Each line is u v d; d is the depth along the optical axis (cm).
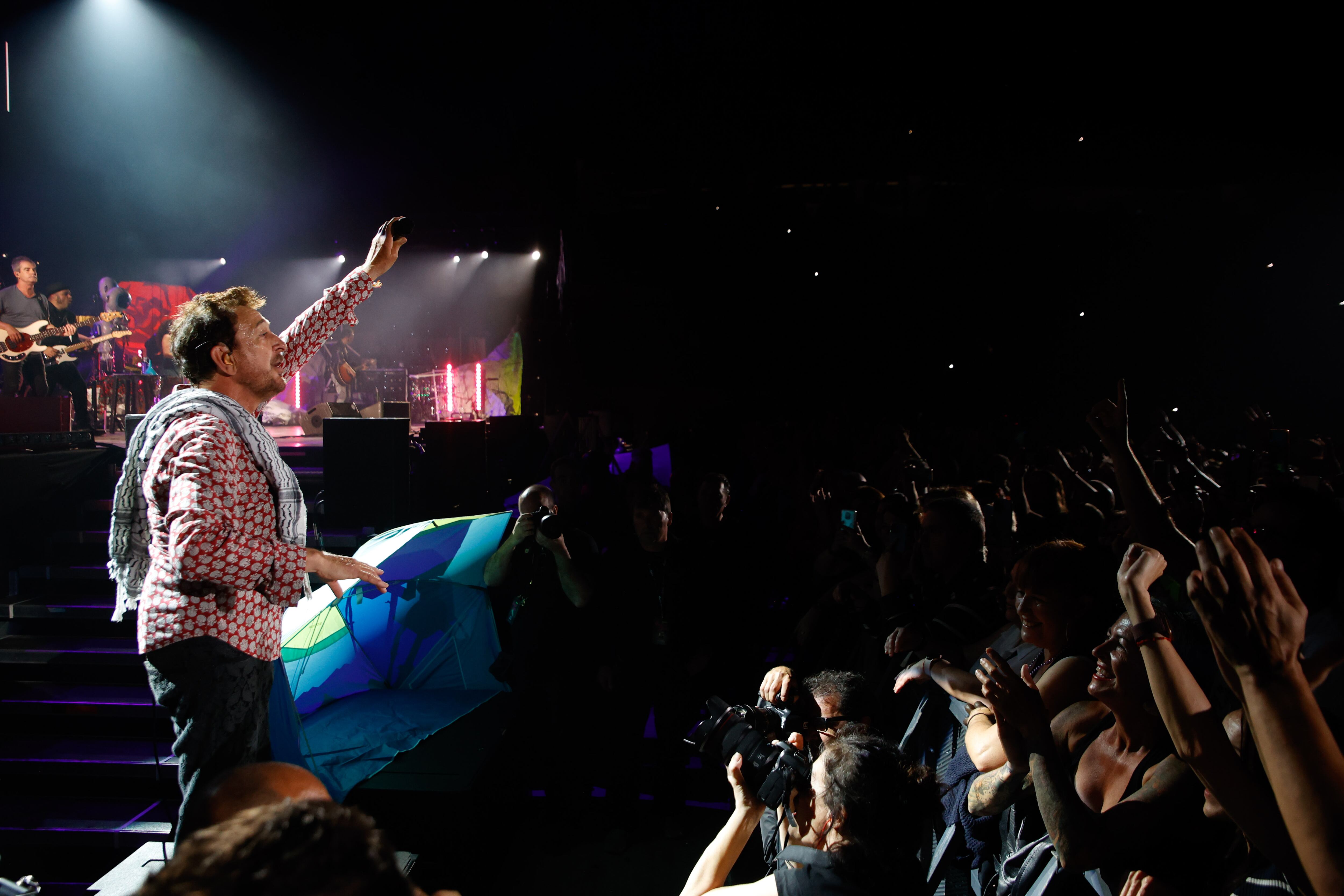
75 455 654
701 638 427
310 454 824
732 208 1778
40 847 456
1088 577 238
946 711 287
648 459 684
